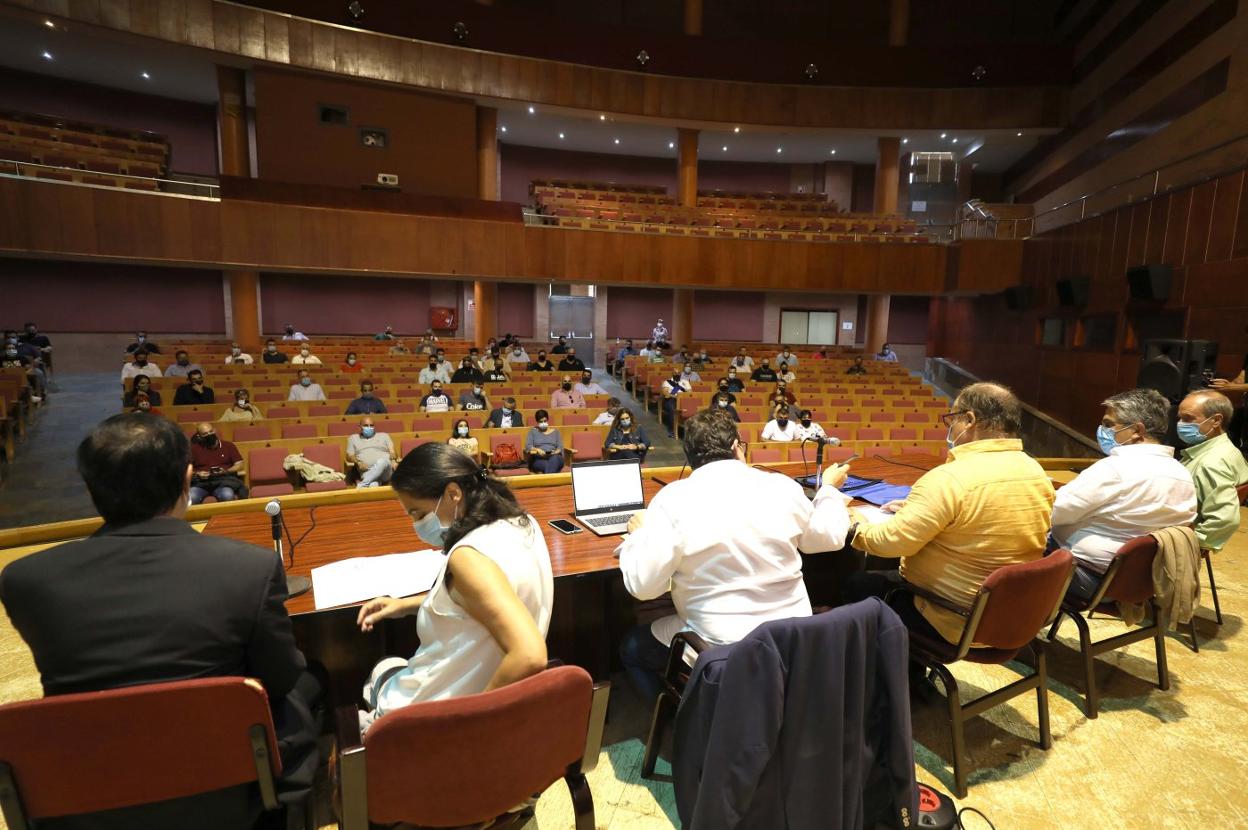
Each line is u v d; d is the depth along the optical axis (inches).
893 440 311.1
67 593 47.3
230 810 52.1
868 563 132.2
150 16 435.2
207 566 50.2
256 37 464.8
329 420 280.8
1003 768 87.8
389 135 516.1
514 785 53.6
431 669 59.7
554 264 519.2
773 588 74.4
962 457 89.0
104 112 557.6
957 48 589.9
